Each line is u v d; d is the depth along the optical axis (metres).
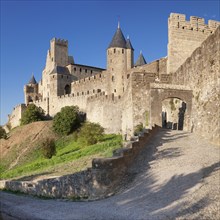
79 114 72.62
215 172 16.34
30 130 70.56
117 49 71.62
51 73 94.88
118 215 13.34
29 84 122.38
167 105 35.12
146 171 18.14
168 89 29.08
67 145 58.62
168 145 22.22
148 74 35.34
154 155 20.31
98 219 13.18
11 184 26.38
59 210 16.06
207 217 11.88
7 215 16.17
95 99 62.69
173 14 38.88
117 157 18.59
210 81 26.22
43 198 20.94
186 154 19.97
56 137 64.25
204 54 27.55
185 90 29.36
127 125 38.94
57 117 66.62
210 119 24.98
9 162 56.66
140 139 21.08
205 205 12.86
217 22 40.28
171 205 13.34
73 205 16.91
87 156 33.62
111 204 15.37
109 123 57.50
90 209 15.12
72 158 36.69
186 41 38.91
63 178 19.97
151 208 13.49
